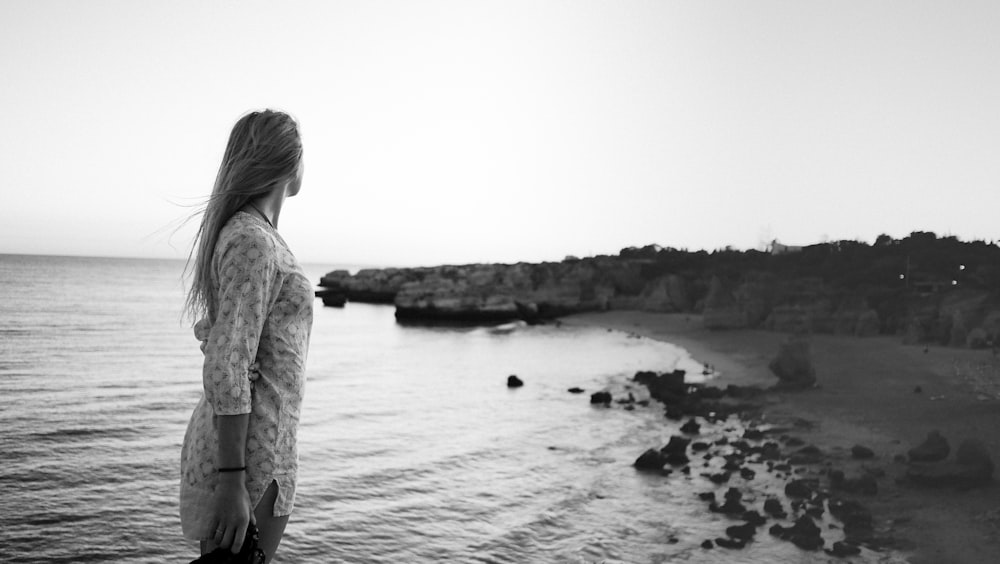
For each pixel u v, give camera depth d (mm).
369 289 120500
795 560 9516
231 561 1729
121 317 73188
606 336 62375
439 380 35062
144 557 10727
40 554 10742
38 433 20000
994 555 9258
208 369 1738
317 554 10570
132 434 20266
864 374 26875
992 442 15430
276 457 1868
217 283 1898
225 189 1938
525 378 35312
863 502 11703
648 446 18359
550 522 11969
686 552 10164
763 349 43562
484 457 17531
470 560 10297
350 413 25031
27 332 55031
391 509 12906
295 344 1944
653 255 105562
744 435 18469
